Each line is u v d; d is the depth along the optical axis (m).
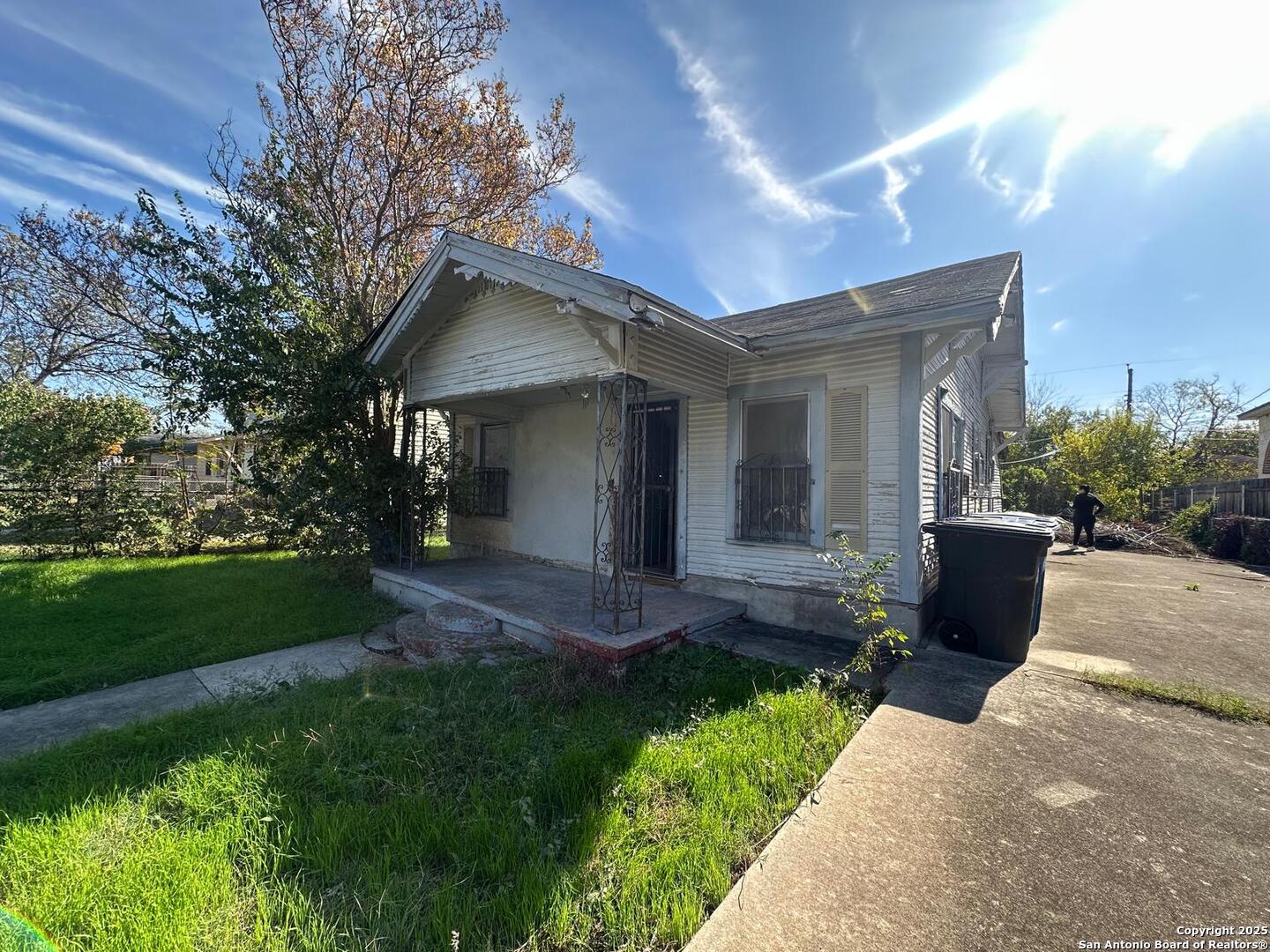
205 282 7.08
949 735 3.30
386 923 1.83
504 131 10.97
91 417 10.29
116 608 6.60
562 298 4.76
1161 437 21.12
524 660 4.60
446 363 7.00
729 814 2.48
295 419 7.38
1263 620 6.36
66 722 3.77
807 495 5.71
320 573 8.33
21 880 2.05
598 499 5.00
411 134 9.44
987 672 4.45
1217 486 15.78
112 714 3.90
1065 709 3.71
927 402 5.66
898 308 4.84
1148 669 4.54
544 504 8.36
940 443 6.30
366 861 2.19
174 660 4.96
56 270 13.70
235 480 8.16
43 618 6.15
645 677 4.26
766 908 1.92
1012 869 2.12
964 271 6.94
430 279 6.24
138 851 2.20
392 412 8.58
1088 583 9.00
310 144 9.18
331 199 9.16
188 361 7.03
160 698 4.18
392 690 4.05
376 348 7.48
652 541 7.19
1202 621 6.27
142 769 2.92
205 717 3.61
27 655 4.98
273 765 2.90
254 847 2.23
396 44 8.90
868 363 5.34
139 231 9.26
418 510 8.06
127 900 1.94
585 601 5.78
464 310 6.69
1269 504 13.14
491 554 9.35
